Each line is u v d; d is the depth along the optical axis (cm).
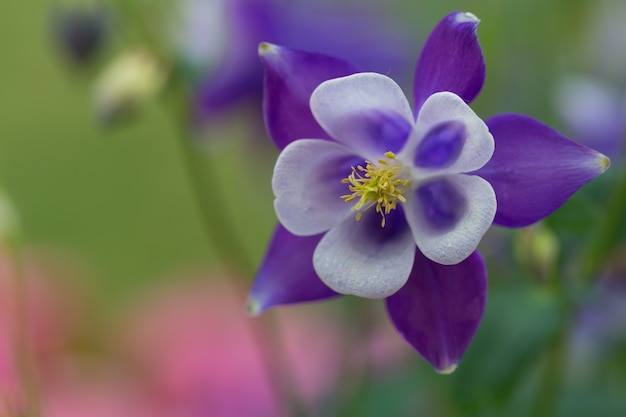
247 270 57
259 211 70
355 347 51
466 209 39
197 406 55
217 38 54
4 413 44
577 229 43
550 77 54
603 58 55
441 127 39
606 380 52
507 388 45
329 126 39
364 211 40
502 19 53
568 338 48
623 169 45
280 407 54
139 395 56
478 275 39
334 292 40
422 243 39
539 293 45
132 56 52
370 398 50
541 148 39
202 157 56
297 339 55
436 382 49
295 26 55
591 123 51
